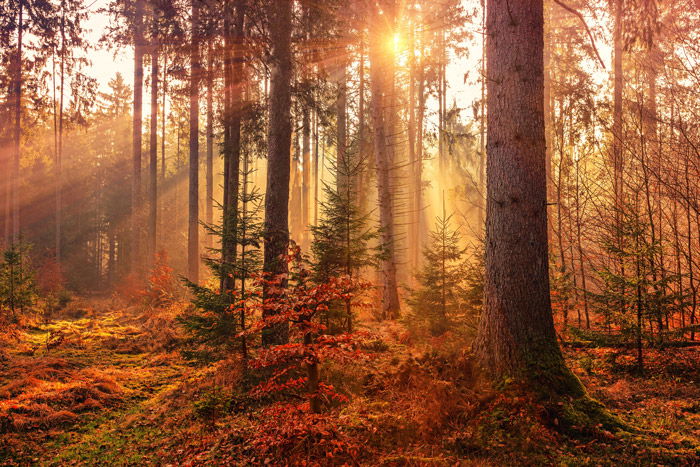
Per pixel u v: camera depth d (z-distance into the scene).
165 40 14.02
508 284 6.54
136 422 7.48
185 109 27.25
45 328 16.61
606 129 12.41
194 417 7.06
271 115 10.02
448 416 5.54
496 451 4.77
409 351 7.98
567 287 9.96
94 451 6.35
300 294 4.97
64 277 32.12
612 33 17.38
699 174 9.98
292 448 4.78
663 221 11.66
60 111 32.00
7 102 31.56
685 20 13.55
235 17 12.12
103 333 15.13
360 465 4.62
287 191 9.92
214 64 13.58
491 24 7.02
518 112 6.70
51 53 29.47
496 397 5.79
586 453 4.64
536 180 6.66
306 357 4.79
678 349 7.82
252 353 9.45
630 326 7.39
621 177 11.02
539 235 6.61
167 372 10.87
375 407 6.02
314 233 10.37
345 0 13.55
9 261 17.34
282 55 10.15
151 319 16.88
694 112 11.92
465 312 10.35
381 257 10.84
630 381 6.90
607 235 10.95
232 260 10.24
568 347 9.21
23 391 8.62
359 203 19.19
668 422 5.19
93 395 8.66
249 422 6.34
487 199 7.00
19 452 6.41
